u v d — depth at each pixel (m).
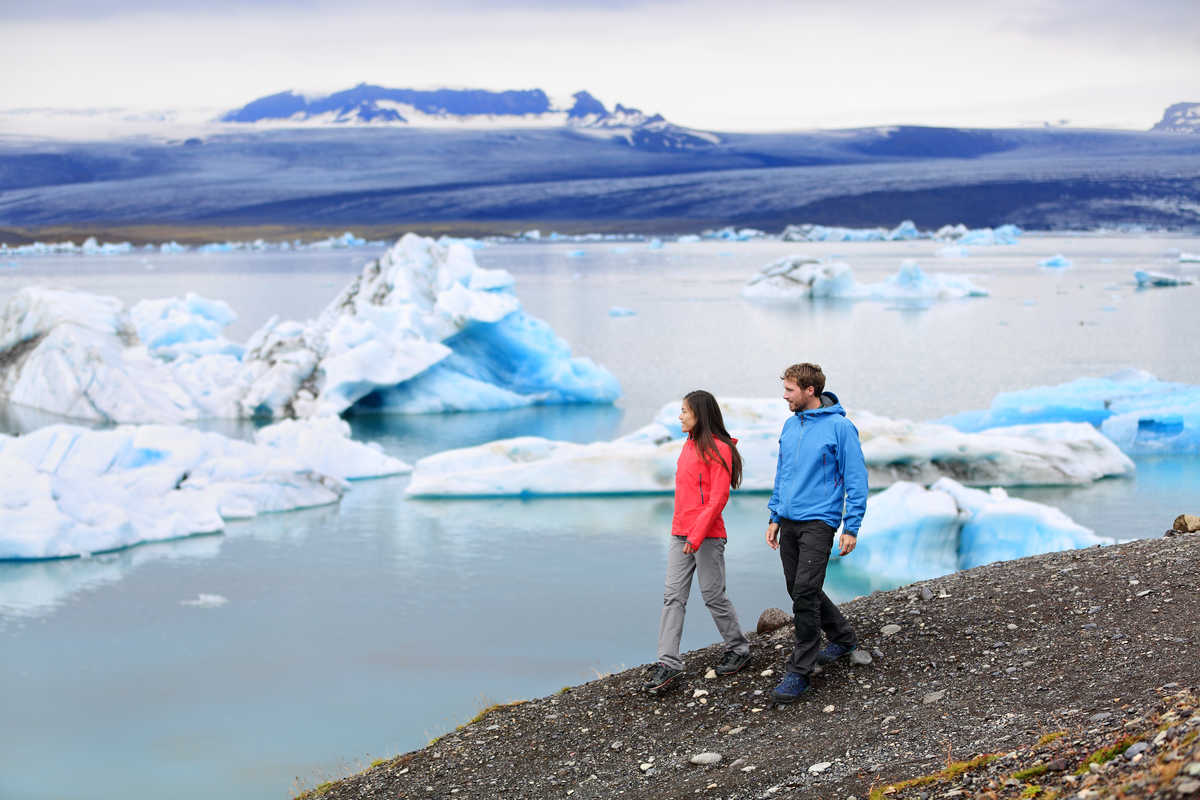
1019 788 3.69
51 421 24.53
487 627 11.22
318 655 10.45
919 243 189.50
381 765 5.88
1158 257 125.06
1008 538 12.78
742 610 11.49
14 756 8.30
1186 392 21.67
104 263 139.38
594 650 10.48
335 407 25.19
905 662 5.60
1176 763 3.19
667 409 20.81
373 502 17.12
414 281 29.50
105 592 12.56
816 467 5.33
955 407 27.12
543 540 14.64
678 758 5.06
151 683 9.80
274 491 16.73
